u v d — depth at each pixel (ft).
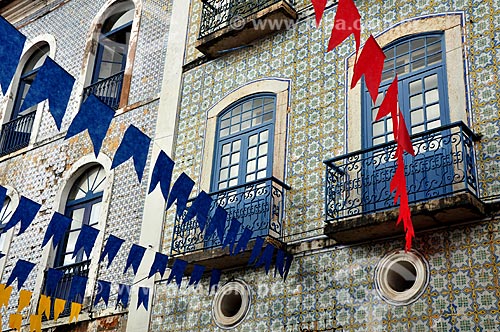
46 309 25.50
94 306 32.40
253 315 26.68
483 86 24.54
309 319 25.08
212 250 27.63
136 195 33.99
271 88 31.07
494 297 21.34
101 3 42.78
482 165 23.34
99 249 33.94
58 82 15.72
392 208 24.49
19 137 42.98
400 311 22.99
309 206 27.09
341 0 13.75
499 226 22.18
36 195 39.27
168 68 36.47
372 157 25.13
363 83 28.02
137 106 36.83
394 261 23.80
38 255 36.86
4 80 14.57
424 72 26.48
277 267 25.77
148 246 31.63
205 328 27.91
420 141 25.16
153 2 39.81
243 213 27.94
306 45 30.83
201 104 33.71
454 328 21.71
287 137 29.30
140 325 29.99
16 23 47.98
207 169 31.55
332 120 28.22
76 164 38.06
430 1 27.40
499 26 25.12
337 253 25.45
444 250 22.90
